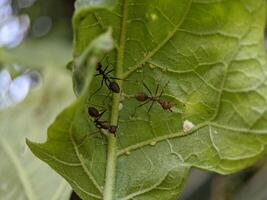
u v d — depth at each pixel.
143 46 0.14
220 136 0.15
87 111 0.14
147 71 0.14
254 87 0.14
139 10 0.14
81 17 0.12
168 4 0.14
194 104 0.15
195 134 0.15
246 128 0.15
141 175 0.15
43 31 0.34
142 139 0.15
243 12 0.14
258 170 0.26
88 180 0.14
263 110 0.14
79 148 0.14
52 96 0.24
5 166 0.21
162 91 0.15
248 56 0.14
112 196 0.15
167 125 0.15
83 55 0.12
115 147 0.15
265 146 0.15
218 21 0.14
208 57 0.14
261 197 0.26
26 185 0.20
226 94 0.15
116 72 0.14
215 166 0.15
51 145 0.14
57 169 0.14
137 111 0.15
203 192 0.29
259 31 0.14
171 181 0.15
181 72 0.14
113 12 0.14
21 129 0.23
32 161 0.21
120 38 0.14
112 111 0.14
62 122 0.13
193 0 0.14
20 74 0.30
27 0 0.35
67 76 0.25
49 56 0.30
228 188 0.26
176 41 0.14
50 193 0.20
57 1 0.34
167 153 0.15
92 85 0.14
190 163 0.15
